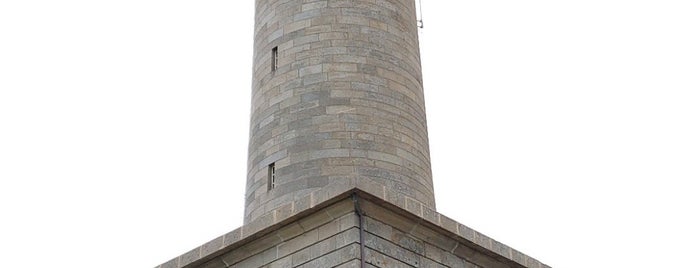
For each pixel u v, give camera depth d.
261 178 26.67
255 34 30.44
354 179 19.48
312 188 25.45
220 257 21.42
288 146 26.53
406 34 29.64
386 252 19.66
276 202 25.72
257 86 28.95
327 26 28.45
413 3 31.45
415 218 20.22
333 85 27.22
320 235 20.02
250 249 21.06
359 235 19.33
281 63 28.31
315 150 26.12
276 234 20.67
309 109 26.94
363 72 27.61
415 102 28.39
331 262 19.42
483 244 21.34
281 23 29.20
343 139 26.20
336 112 26.72
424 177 27.05
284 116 27.16
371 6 29.25
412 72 28.95
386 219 20.03
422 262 20.33
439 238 20.81
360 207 19.58
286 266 20.31
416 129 27.75
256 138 27.73
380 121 26.88
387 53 28.45
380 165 26.05
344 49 27.95
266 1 30.45
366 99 27.11
